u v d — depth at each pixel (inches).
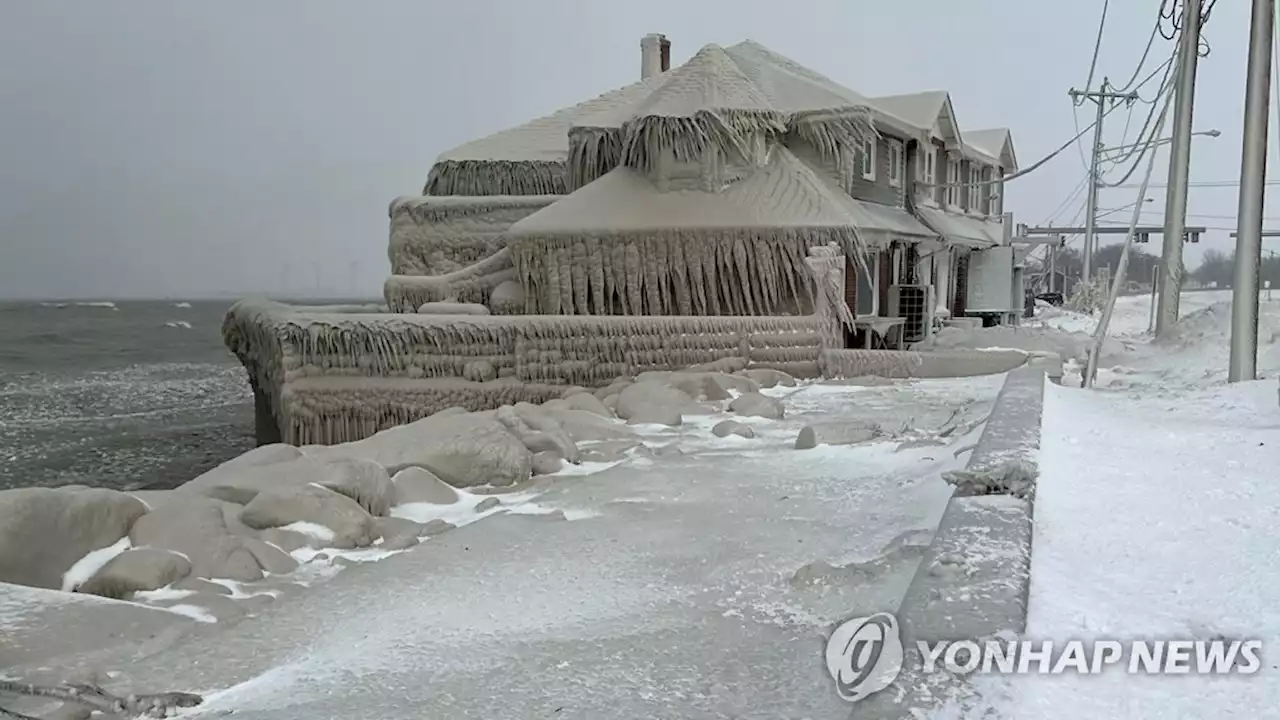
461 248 920.9
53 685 149.6
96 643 172.6
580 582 200.2
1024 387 353.4
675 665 149.9
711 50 854.5
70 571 214.5
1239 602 132.6
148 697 142.3
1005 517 158.6
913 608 117.4
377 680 149.1
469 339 626.2
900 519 241.3
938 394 538.9
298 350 629.0
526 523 253.8
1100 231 2009.1
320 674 152.9
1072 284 2984.7
